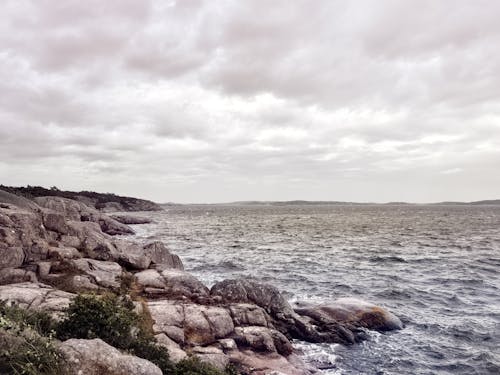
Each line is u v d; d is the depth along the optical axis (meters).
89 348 8.95
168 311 17.11
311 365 16.95
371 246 55.81
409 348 19.17
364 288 30.31
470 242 61.34
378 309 22.64
